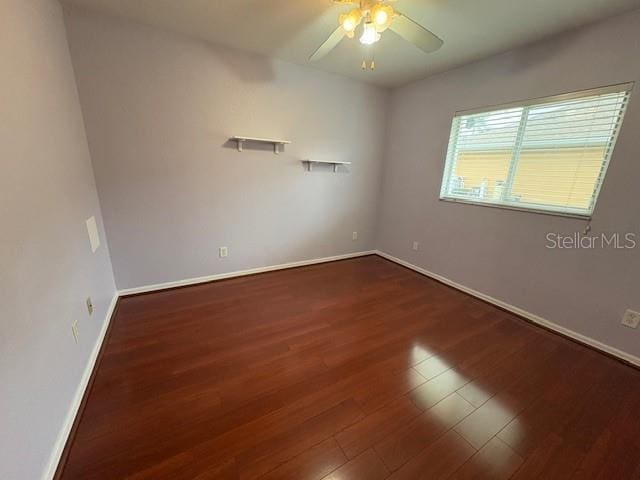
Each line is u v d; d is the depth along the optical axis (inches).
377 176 155.3
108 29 81.4
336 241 152.4
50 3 66.7
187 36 92.3
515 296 100.5
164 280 108.4
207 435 50.5
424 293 115.9
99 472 43.8
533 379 68.4
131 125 90.4
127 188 94.3
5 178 39.5
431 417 56.5
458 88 112.0
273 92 112.9
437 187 125.7
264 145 117.0
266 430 52.0
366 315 96.6
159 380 63.2
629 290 74.7
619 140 73.1
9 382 35.7
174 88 94.3
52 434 45.2
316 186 136.3
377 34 64.9
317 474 44.8
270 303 102.2
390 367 70.8
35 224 46.7
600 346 80.7
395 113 143.1
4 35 43.3
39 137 52.1
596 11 69.9
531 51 88.2
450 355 76.7
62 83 69.5
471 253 114.2
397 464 47.1
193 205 107.4
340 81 128.0
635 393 64.7
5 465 33.6
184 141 100.2
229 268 122.2
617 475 46.7
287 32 88.7
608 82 73.5
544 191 90.6
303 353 74.9
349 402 59.4
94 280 76.1
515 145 96.1
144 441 48.9
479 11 72.1
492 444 51.3
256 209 122.3
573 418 57.5
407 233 144.8
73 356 56.7
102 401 57.1
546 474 46.5
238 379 64.6
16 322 38.5
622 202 74.0
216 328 84.8
